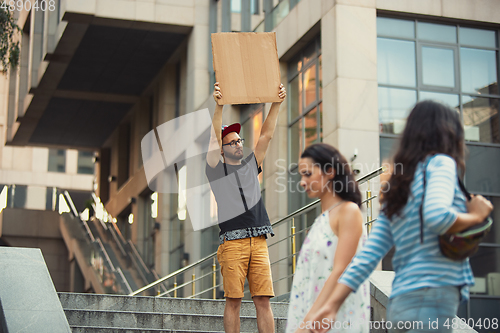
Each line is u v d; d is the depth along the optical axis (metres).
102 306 6.37
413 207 2.54
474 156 12.27
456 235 2.40
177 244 18.22
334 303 2.61
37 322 4.41
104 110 23.19
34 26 20.61
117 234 19.84
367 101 11.57
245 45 4.17
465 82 12.51
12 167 34.25
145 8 16.64
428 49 12.42
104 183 26.77
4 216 24.70
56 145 27.05
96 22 16.47
